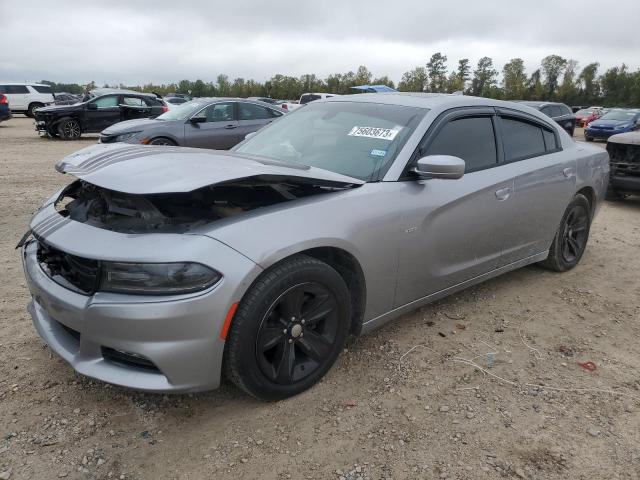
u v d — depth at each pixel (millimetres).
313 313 2666
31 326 3389
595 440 2494
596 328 3695
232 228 2383
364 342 3332
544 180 4047
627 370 3141
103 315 2223
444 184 3273
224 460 2297
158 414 2584
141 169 2525
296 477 2215
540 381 2980
